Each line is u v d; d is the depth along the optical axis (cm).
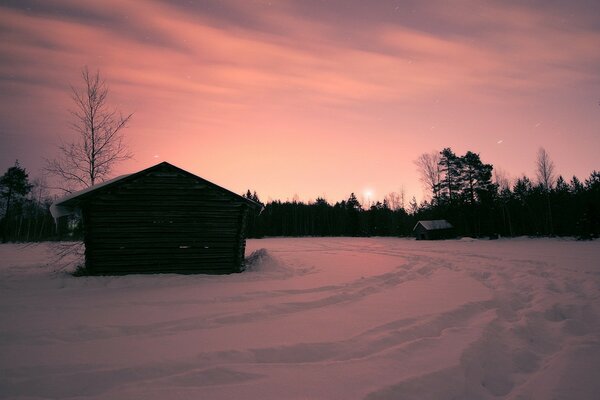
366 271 1561
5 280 1235
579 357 505
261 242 5516
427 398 374
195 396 366
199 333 613
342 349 528
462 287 1122
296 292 1030
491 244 3772
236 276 1366
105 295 985
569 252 2366
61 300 915
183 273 1435
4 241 5147
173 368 452
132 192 1415
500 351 541
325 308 819
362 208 9731
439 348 519
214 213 1491
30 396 380
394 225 8650
